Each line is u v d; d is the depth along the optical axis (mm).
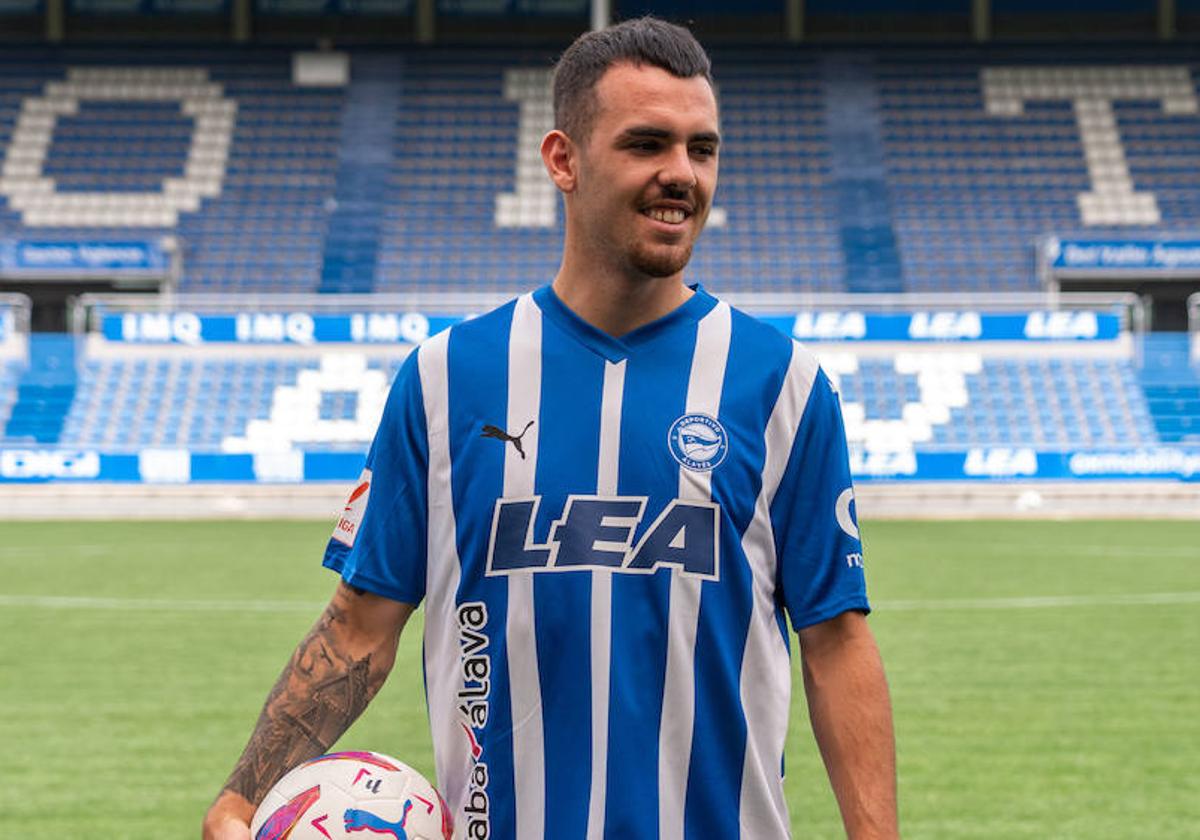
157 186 26484
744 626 1800
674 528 1765
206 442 21250
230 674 8078
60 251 23703
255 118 27859
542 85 28625
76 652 8836
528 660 1755
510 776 1763
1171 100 28078
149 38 28641
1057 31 28812
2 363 22031
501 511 1784
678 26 1831
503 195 26594
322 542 16141
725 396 1819
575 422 1797
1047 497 20344
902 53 28922
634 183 1773
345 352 21859
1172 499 20203
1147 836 4902
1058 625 9977
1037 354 21891
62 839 4852
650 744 1745
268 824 1816
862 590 1860
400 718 6652
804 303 22266
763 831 1795
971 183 26688
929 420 21281
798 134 27750
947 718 6867
